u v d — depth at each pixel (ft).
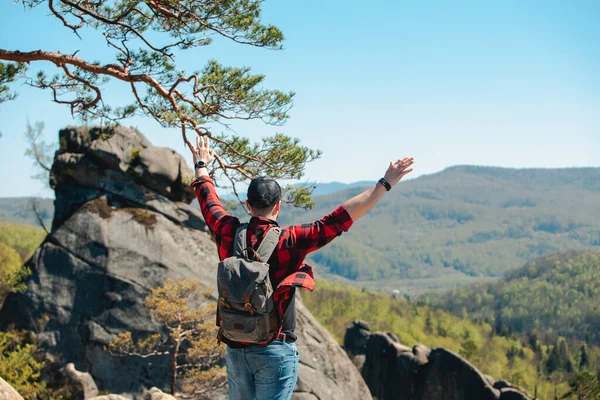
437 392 172.04
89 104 34.86
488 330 646.33
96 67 32.35
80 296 85.20
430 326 583.17
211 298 87.56
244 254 10.53
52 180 94.68
